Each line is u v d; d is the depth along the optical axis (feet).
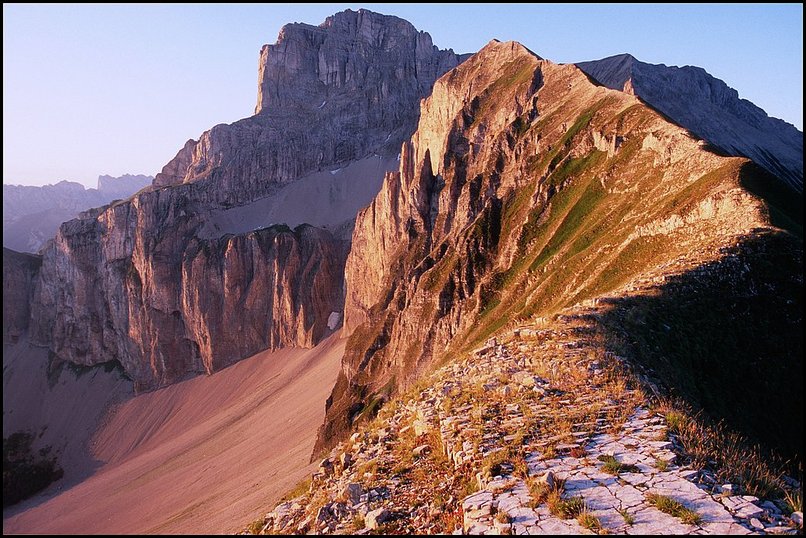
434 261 510.17
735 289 147.74
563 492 47.52
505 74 648.38
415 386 97.71
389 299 575.79
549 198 403.95
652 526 41.78
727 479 48.98
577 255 295.69
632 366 88.89
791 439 107.86
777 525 41.60
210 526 144.46
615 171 356.18
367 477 63.67
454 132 618.85
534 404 69.41
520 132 513.45
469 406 73.67
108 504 422.41
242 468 449.48
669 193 275.18
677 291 142.61
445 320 424.46
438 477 59.26
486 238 444.96
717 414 101.45
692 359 116.26
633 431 59.16
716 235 198.39
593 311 123.75
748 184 221.46
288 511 66.03
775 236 166.50
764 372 122.21
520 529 42.98
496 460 54.75
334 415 472.44
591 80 497.05
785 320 138.92
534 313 282.77
